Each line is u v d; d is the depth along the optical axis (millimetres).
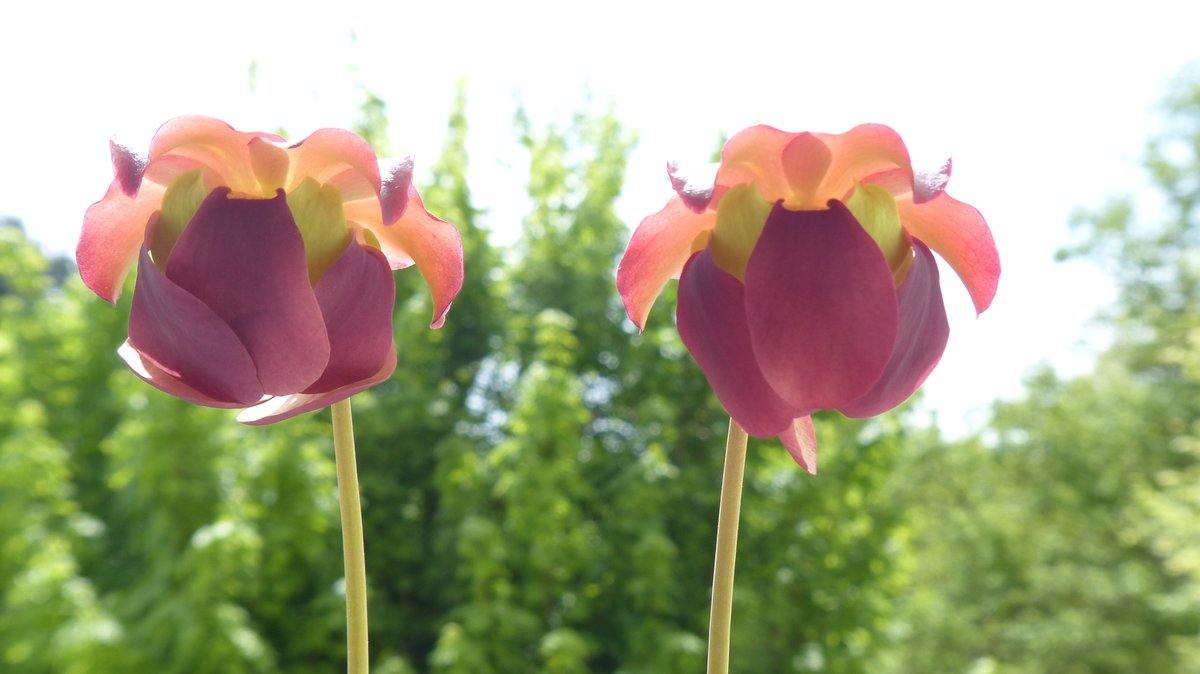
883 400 545
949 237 611
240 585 7402
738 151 526
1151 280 17859
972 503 17672
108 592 8141
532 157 10484
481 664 7332
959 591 16797
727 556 583
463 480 8617
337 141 534
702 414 9281
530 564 7859
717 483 8828
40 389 9711
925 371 565
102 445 8227
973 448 17906
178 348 532
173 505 7410
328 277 554
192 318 518
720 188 551
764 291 513
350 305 558
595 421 9547
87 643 6621
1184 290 17516
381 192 531
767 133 520
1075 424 17078
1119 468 16531
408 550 9055
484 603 7645
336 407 604
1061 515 16812
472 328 10078
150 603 7293
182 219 551
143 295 543
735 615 8336
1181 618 14266
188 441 7473
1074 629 14625
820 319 507
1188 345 16500
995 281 613
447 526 8961
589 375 9594
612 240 10305
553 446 8094
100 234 629
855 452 9102
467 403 9867
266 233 525
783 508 8820
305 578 8477
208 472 7535
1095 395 17281
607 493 8727
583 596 8125
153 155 528
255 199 534
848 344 508
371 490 8984
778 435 536
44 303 10242
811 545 8859
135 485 7660
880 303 508
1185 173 17719
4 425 8594
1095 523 16281
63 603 6926
